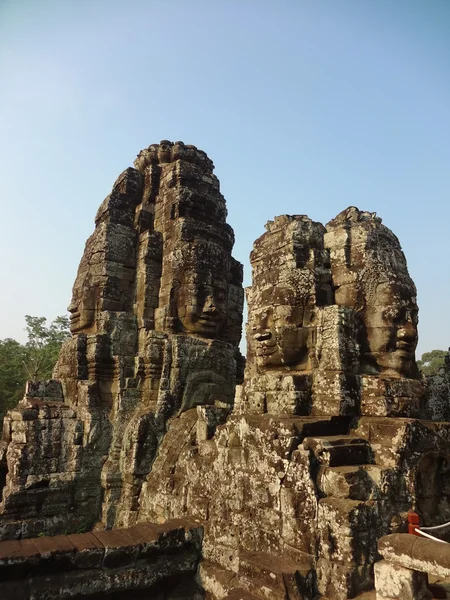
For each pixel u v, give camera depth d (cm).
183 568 585
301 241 673
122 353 966
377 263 644
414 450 523
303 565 459
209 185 1113
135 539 568
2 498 923
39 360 3008
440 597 405
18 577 496
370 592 427
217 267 1016
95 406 909
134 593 562
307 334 628
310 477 484
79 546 536
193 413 861
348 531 438
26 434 851
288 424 527
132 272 1059
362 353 622
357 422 564
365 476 486
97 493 868
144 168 1181
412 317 631
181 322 973
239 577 487
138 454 830
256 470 551
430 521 519
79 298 1028
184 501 672
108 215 1079
